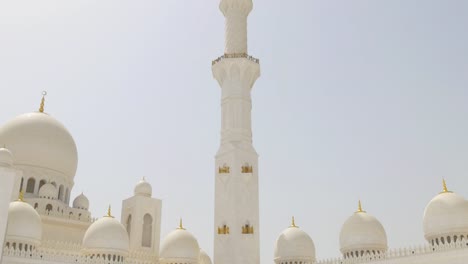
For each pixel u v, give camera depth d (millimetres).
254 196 66438
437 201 54094
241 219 64125
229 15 76250
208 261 84000
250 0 77625
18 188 61562
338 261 60406
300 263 67000
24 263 51938
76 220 70312
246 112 70938
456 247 48594
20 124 74000
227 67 71875
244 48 74812
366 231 60562
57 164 74438
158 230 75812
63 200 74562
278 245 69375
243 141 68562
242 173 66438
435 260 49688
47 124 76000
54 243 63156
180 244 68250
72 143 78625
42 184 72812
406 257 52719
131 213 75938
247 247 62938
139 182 78938
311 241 69375
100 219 63906
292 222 72188
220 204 66188
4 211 50031
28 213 56031
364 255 57844
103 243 60594
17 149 71688
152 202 76562
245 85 72250
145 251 72875
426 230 54406
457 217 52031
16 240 53688
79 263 56594
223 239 63969
